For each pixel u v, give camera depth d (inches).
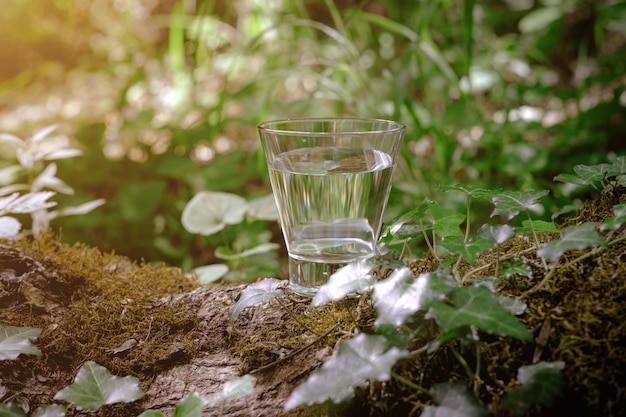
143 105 68.8
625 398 15.9
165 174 49.3
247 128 64.2
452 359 17.4
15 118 70.7
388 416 17.2
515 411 15.6
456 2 65.3
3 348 19.2
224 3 76.2
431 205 19.8
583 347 16.7
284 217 20.2
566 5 71.8
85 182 51.2
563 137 51.0
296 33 60.3
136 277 23.4
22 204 24.2
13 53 79.4
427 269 20.4
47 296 21.9
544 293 18.1
